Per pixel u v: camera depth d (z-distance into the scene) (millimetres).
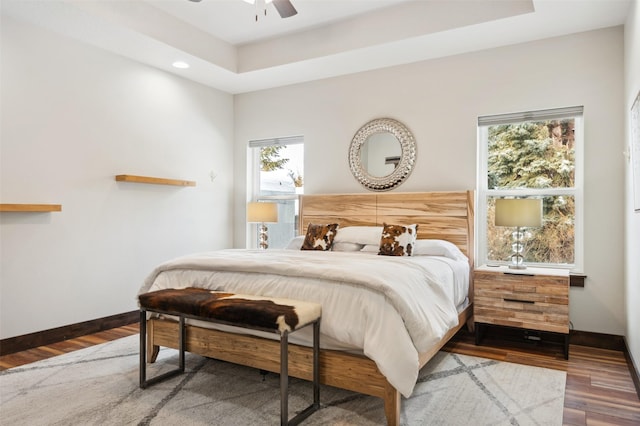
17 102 3346
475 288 3477
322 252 3803
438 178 4234
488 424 2139
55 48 3600
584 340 3518
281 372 2047
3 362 3059
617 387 2621
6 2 3090
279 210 5379
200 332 2762
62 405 2336
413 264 2836
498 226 3695
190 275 2947
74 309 3725
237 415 2217
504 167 4062
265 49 4531
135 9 3604
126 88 4191
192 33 4148
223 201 5359
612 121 3484
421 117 4324
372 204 4426
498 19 3383
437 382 2684
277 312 2100
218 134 5289
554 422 2164
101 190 3959
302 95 5055
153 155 4473
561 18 3350
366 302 2229
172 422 2139
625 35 3328
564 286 3168
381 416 2219
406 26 3766
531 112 3840
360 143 4637
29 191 3416
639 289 2490
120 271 4125
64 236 3654
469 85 4090
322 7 3816
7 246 3273
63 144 3654
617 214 3441
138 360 3090
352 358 2227
